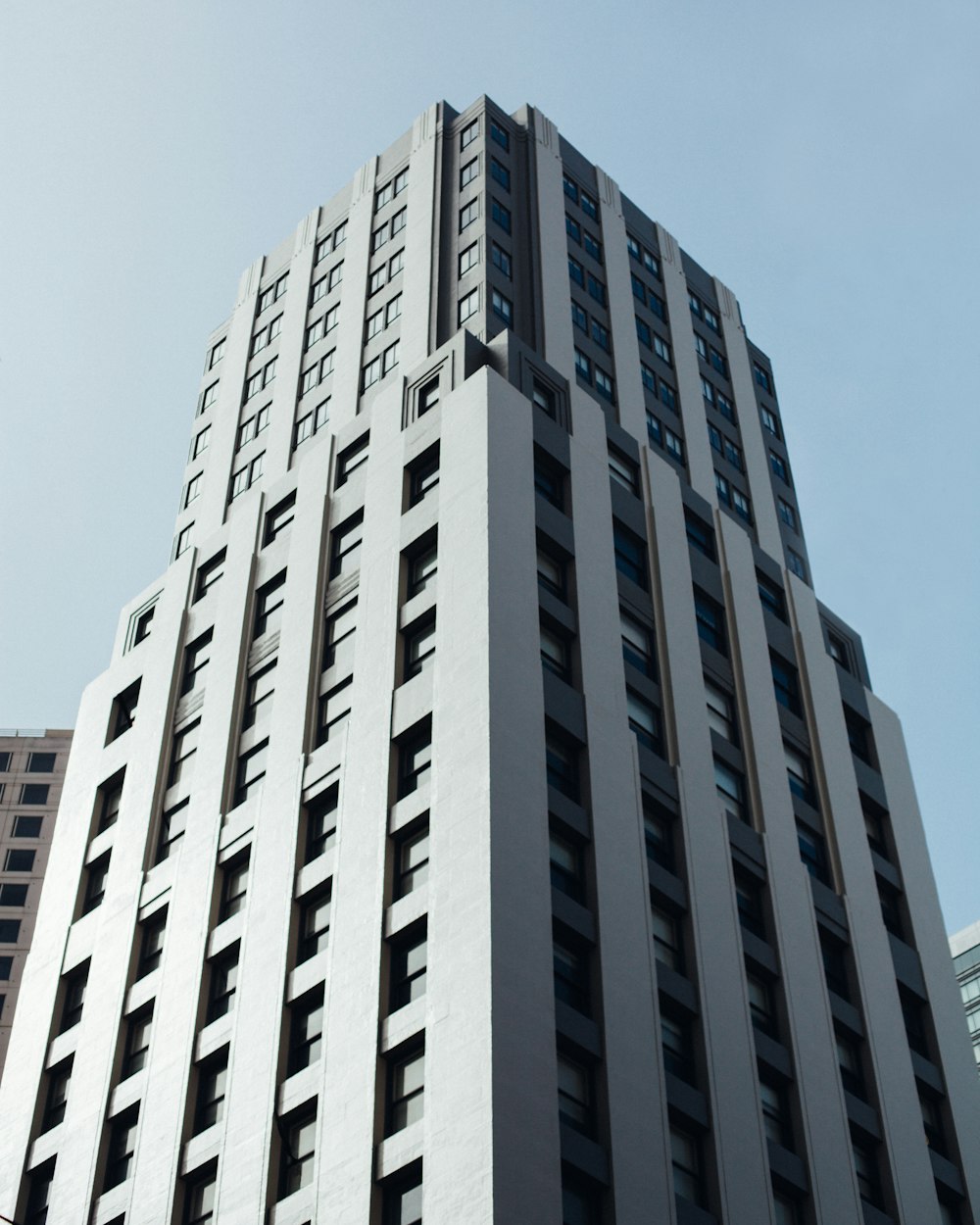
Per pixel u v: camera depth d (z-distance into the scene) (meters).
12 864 137.12
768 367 100.88
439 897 52.66
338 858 58.03
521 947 50.41
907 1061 63.62
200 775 68.38
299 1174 51.06
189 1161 54.50
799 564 87.50
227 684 71.06
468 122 94.38
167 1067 58.38
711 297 100.00
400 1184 47.75
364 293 89.62
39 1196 59.81
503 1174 44.56
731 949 59.28
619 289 91.00
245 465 86.94
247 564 76.38
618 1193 47.78
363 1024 52.00
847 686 79.00
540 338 81.25
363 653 64.38
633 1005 53.19
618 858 57.16
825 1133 57.03
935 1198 59.31
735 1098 54.44
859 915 67.56
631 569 70.69
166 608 79.81
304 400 86.88
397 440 72.62
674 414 87.31
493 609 59.62
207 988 59.88
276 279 99.00
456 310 81.88
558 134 96.56
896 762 78.19
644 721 64.81
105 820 73.12
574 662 62.56
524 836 53.59
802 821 69.25
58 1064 63.88
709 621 73.50
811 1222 53.94
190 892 63.72
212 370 97.56
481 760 54.91
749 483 88.94
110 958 65.25
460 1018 48.78
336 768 61.38
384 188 95.94
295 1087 52.94
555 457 70.19
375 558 67.88
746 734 69.38
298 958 57.16
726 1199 51.25
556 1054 49.47
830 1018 61.56
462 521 64.38
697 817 62.59
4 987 128.62
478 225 85.88
